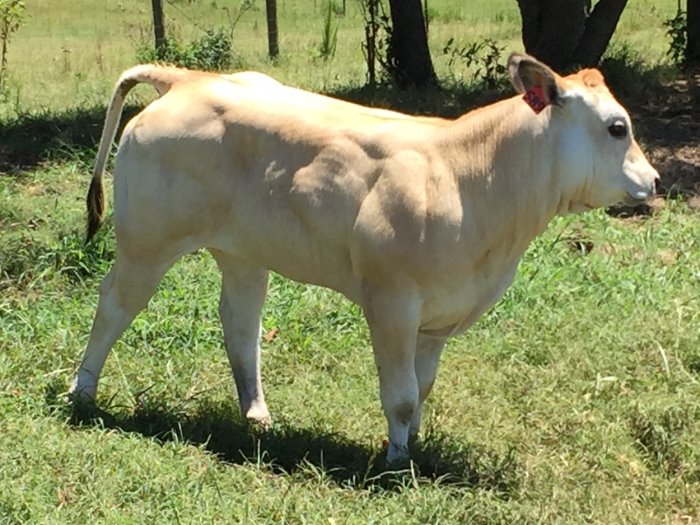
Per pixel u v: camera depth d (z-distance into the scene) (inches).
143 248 185.3
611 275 240.8
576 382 202.1
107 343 190.1
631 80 400.8
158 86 188.4
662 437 185.2
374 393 200.2
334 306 227.8
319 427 189.2
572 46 404.2
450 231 169.0
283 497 165.6
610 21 389.4
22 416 183.5
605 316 222.8
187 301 226.5
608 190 171.2
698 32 437.7
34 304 225.5
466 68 473.4
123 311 189.3
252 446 182.2
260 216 178.4
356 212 171.8
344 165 173.2
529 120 170.4
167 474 169.3
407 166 170.2
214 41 499.5
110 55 539.5
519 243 173.5
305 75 461.7
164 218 182.7
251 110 179.0
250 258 182.9
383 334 172.6
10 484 164.7
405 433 175.9
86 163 298.8
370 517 163.3
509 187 170.7
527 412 195.2
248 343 192.1
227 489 169.0
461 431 189.8
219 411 191.8
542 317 223.1
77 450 173.0
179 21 685.9
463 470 176.7
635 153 171.3
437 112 367.2
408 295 171.0
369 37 413.7
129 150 183.9
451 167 170.9
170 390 199.0
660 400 193.3
